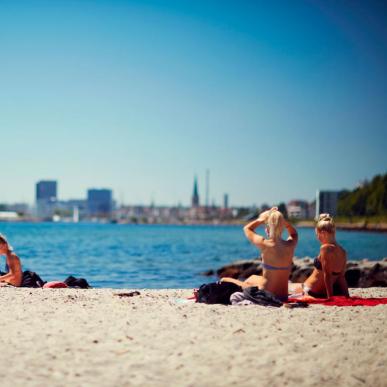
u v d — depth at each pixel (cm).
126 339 812
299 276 2759
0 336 818
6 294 1272
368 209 18312
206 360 719
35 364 689
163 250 5859
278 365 703
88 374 660
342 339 824
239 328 883
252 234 1199
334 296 1243
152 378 652
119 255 4706
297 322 936
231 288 1180
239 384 640
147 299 1251
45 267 3269
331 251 1222
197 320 945
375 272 2600
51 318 957
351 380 659
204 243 8194
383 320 962
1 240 1509
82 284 1630
